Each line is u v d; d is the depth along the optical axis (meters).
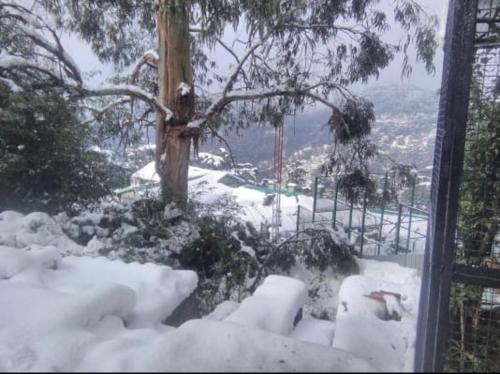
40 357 1.62
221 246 5.55
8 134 4.92
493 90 2.79
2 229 4.17
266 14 6.22
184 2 5.80
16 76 5.68
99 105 8.13
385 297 1.88
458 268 2.60
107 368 1.21
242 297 4.91
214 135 8.07
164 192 6.60
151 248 5.20
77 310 1.91
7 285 2.38
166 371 1.17
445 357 2.12
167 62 6.75
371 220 8.30
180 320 2.65
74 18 7.88
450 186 2.46
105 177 5.89
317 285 5.95
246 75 8.10
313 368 1.22
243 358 1.28
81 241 5.07
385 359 1.42
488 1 2.62
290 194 10.45
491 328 2.51
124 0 7.56
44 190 5.39
